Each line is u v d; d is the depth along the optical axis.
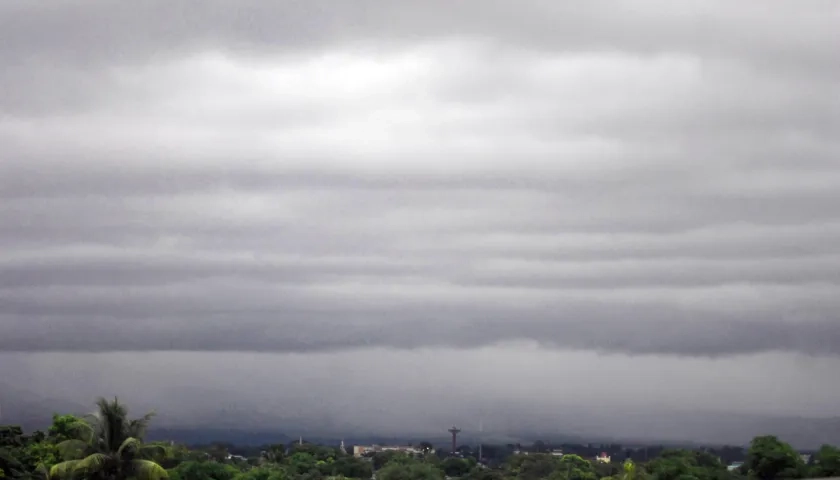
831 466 106.19
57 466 73.38
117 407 76.44
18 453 91.25
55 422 104.50
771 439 110.50
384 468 178.12
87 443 75.88
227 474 127.94
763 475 108.62
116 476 75.25
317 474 170.88
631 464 124.56
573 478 174.25
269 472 138.12
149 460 76.69
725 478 111.75
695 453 125.06
